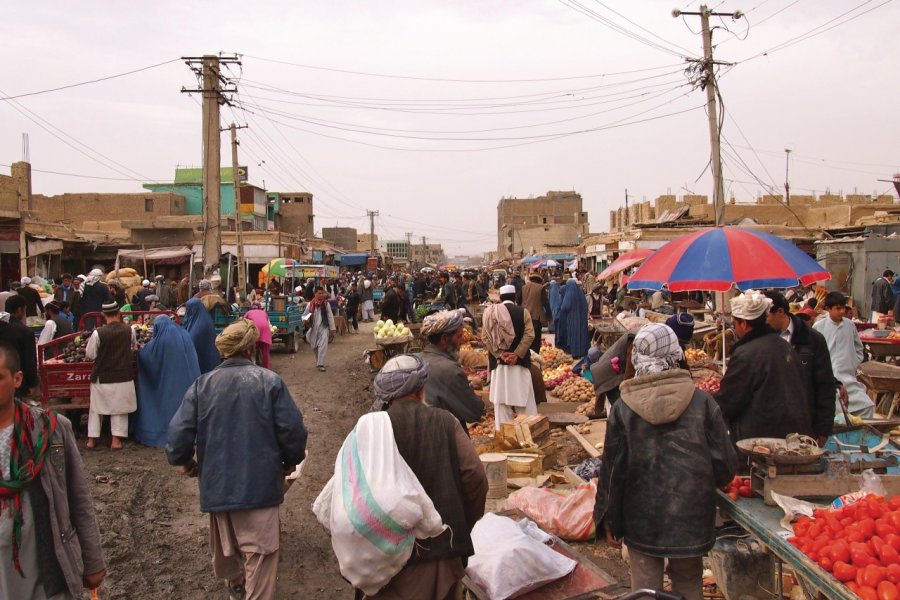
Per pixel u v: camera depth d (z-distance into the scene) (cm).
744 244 645
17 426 289
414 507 302
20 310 770
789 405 435
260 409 433
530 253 7238
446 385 535
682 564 379
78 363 898
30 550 286
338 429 1045
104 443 902
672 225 3578
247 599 428
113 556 557
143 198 4838
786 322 504
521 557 442
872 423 626
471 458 339
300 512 695
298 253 4012
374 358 1170
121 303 1683
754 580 441
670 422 369
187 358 905
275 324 1861
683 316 657
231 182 5359
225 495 422
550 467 755
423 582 320
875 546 311
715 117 1928
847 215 3541
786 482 394
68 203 4794
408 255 13488
